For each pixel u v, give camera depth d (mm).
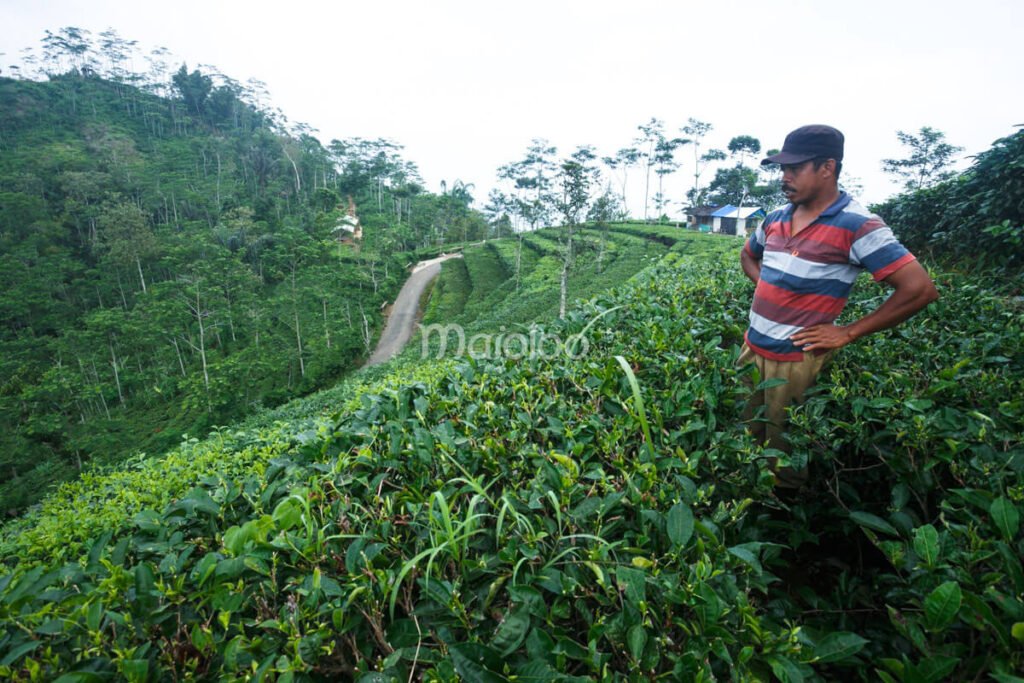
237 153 79562
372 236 62531
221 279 42500
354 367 36500
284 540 1333
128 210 53219
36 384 36688
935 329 2891
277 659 1152
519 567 1327
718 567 1310
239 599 1233
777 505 1798
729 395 2172
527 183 66375
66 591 1374
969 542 1383
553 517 1566
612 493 1554
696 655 1132
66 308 46344
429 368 5430
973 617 1194
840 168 2246
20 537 4703
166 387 37000
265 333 40594
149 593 1261
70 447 29953
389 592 1287
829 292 2262
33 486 27125
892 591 1465
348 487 1751
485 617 1296
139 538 1577
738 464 1869
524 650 1203
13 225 52375
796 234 2342
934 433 1731
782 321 2361
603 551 1304
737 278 4559
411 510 1509
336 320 40906
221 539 1532
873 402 1924
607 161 70500
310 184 82500
